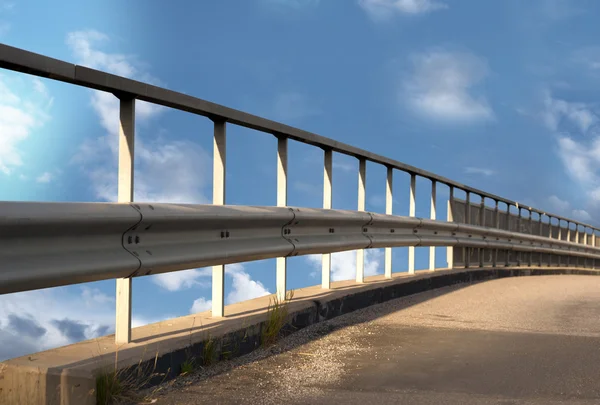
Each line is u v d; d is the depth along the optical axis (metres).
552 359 4.91
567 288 11.25
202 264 4.87
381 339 5.73
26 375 3.45
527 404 3.70
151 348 4.09
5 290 3.16
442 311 7.59
